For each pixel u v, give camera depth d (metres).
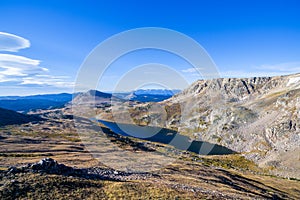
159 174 50.16
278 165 149.88
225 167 130.75
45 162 35.69
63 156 74.75
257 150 186.00
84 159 65.94
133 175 42.66
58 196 26.66
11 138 115.69
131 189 31.77
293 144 171.12
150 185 35.66
